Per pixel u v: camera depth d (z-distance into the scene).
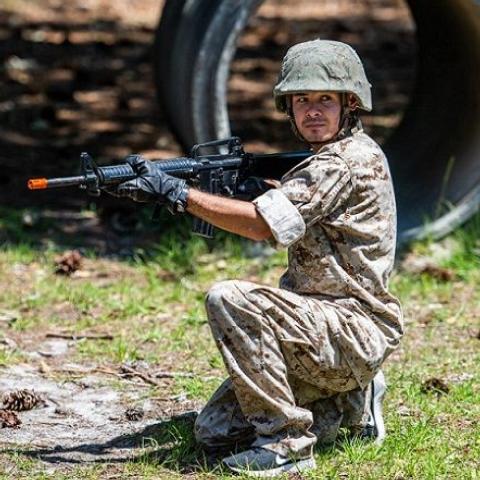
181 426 14.26
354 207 12.56
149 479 12.86
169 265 21.47
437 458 13.24
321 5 46.72
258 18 44.38
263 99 35.28
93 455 13.67
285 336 12.41
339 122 12.70
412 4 24.53
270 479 12.52
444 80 23.91
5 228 23.69
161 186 12.05
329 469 12.79
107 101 35.03
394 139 25.34
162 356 17.27
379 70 38.75
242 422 13.30
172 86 22.81
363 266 12.62
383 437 13.61
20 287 20.31
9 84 36.00
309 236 12.62
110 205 24.86
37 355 17.28
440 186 22.86
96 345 17.72
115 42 41.00
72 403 15.46
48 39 40.97
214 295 12.34
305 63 12.48
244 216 12.20
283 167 13.31
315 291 12.72
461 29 22.44
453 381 16.19
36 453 13.72
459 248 22.08
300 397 12.98
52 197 26.16
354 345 12.53
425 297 20.23
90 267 21.59
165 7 24.53
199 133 21.23
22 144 30.55
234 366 12.38
